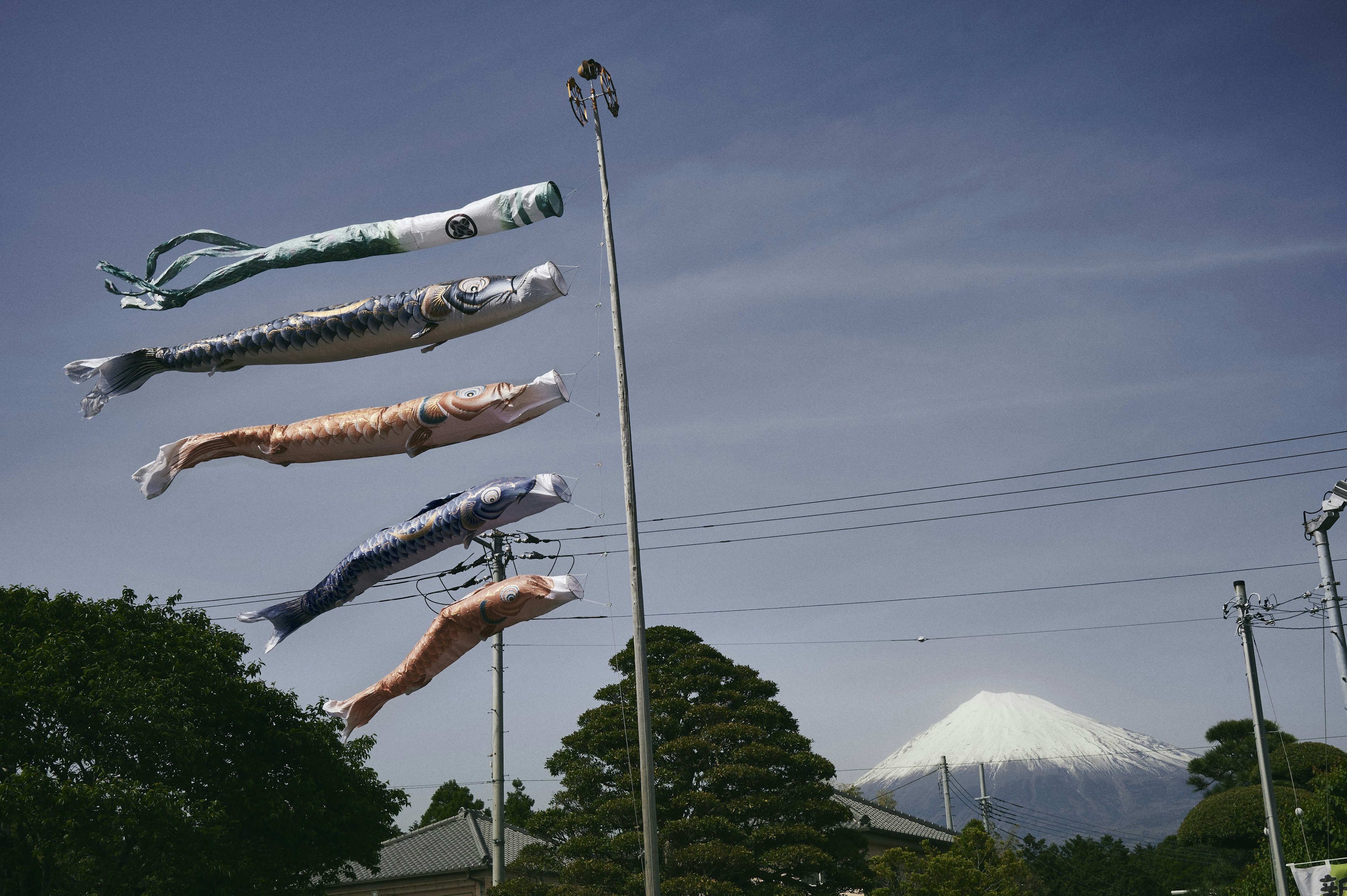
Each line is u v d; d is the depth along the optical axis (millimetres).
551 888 24031
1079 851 60469
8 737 19422
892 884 27297
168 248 15656
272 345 15234
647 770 14664
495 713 25297
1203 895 48875
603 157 16922
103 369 15992
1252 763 50531
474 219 14344
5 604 22438
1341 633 21828
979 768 57312
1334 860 26625
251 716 22766
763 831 25109
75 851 21531
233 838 21938
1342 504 21812
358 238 14625
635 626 15172
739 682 28234
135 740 20266
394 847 38344
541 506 15641
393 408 15352
